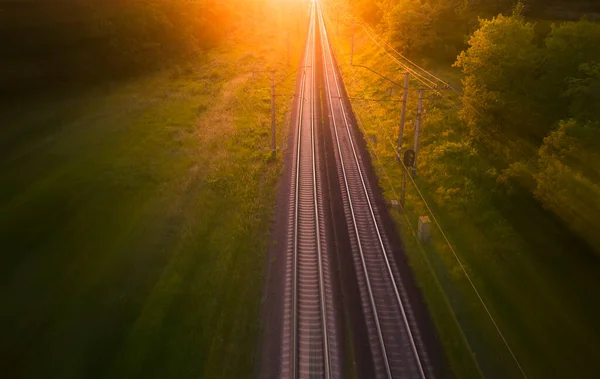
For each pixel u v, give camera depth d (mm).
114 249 17703
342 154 30766
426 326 15352
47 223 17344
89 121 26922
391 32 50875
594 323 15578
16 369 11820
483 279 18094
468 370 13695
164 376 12828
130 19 40312
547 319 15969
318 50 70750
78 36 29828
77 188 20297
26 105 23047
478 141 27828
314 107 41875
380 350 14344
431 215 22641
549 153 19438
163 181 24234
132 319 14594
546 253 18641
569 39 22812
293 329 15008
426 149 29500
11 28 22484
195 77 47250
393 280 17531
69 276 15477
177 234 19859
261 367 13719
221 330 14969
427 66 44094
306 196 24578
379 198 24703
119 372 12555
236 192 24500
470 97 27312
